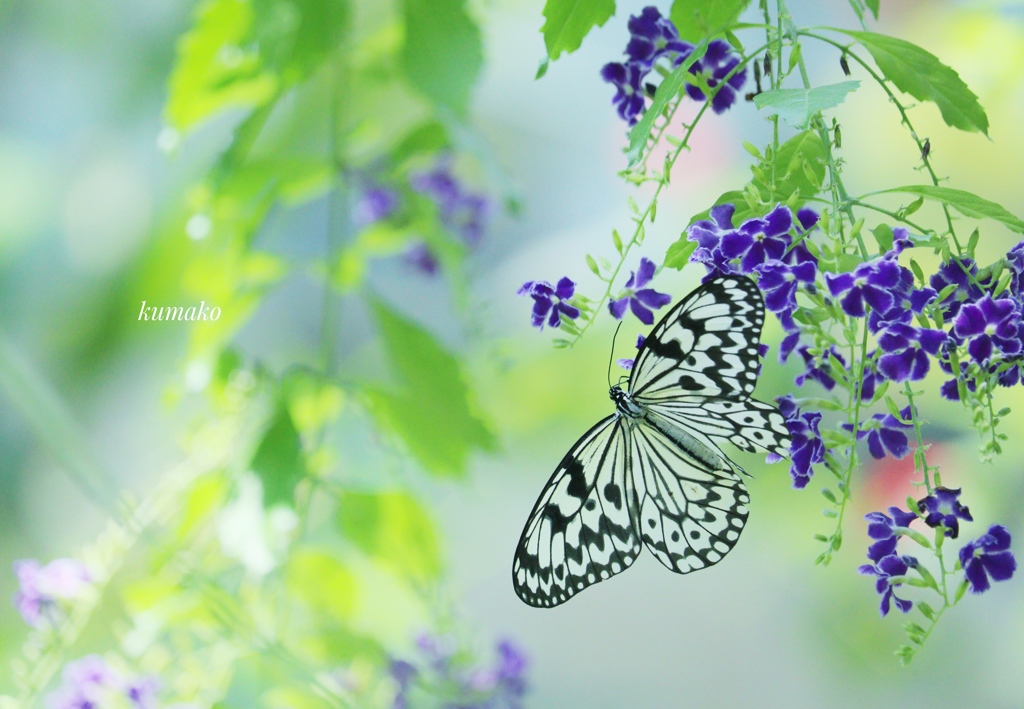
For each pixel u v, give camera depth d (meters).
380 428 1.25
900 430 1.05
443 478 1.26
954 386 1.05
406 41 1.23
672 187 1.32
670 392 1.08
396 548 1.24
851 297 1.02
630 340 1.33
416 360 1.26
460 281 1.33
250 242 1.25
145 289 1.41
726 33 1.07
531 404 1.37
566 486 1.11
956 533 1.04
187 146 1.38
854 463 1.04
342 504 1.23
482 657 1.29
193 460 1.24
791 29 1.05
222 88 1.23
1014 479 1.30
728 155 1.32
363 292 1.26
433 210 1.33
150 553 1.24
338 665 1.25
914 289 1.04
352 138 1.30
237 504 1.19
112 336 1.46
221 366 1.25
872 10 1.08
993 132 1.35
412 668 1.26
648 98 1.08
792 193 1.06
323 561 1.24
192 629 1.21
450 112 1.24
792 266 1.03
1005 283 1.04
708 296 1.06
